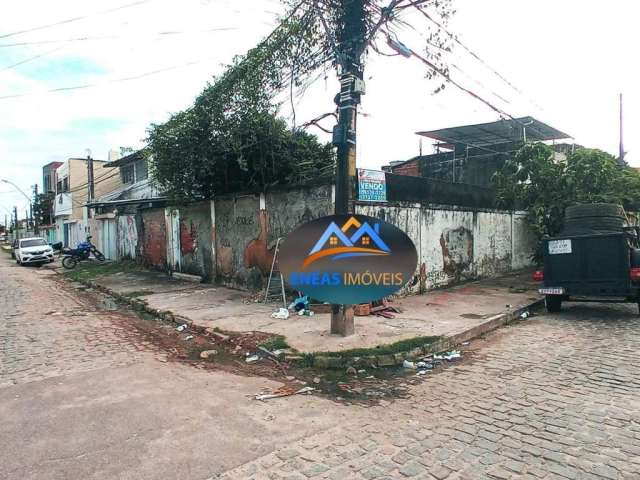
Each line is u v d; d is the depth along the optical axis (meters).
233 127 10.89
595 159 13.04
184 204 13.73
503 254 14.68
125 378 5.29
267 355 6.27
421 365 5.88
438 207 11.64
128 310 10.32
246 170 11.04
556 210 13.48
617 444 3.58
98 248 25.72
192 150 11.61
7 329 8.12
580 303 10.67
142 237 18.02
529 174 13.96
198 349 6.82
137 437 3.73
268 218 10.88
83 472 3.19
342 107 6.74
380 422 4.09
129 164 24.09
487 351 6.58
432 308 9.13
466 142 20.36
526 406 4.41
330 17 6.97
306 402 4.62
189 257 14.45
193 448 3.55
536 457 3.39
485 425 3.99
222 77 10.87
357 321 7.93
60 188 36.44
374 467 3.27
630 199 13.23
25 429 3.90
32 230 51.53
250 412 4.30
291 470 3.22
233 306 9.62
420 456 3.43
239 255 11.97
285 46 8.78
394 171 24.16
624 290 8.35
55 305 11.03
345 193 6.97
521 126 17.27
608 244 8.51
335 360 5.86
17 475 3.15
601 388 4.86
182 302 10.34
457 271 12.39
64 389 4.91
